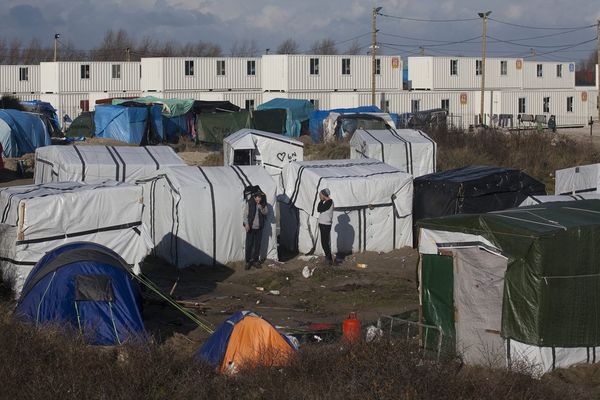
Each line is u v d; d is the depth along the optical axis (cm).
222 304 2944
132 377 1852
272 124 8581
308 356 1950
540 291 1981
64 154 4188
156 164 4284
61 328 2156
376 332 2133
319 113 8756
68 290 2311
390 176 3862
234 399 1802
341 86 10956
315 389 1791
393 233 3872
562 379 1961
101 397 1772
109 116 8656
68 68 11719
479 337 2069
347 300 3006
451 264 2122
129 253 2912
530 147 6744
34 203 2741
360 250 3806
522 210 2222
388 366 1853
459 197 3891
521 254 1995
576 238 1997
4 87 12381
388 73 11219
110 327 2275
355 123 7888
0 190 2933
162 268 3500
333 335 2411
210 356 2030
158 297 2853
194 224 3481
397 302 2969
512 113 11831
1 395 1780
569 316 2009
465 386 1809
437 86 11619
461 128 7812
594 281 2030
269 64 10894
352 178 3775
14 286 2716
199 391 1817
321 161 4050
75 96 11800
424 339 2147
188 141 9031
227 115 8438
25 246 2728
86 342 2136
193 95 11175
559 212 2195
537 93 12125
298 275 3412
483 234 2061
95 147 4378
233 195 3544
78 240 2817
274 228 3638
